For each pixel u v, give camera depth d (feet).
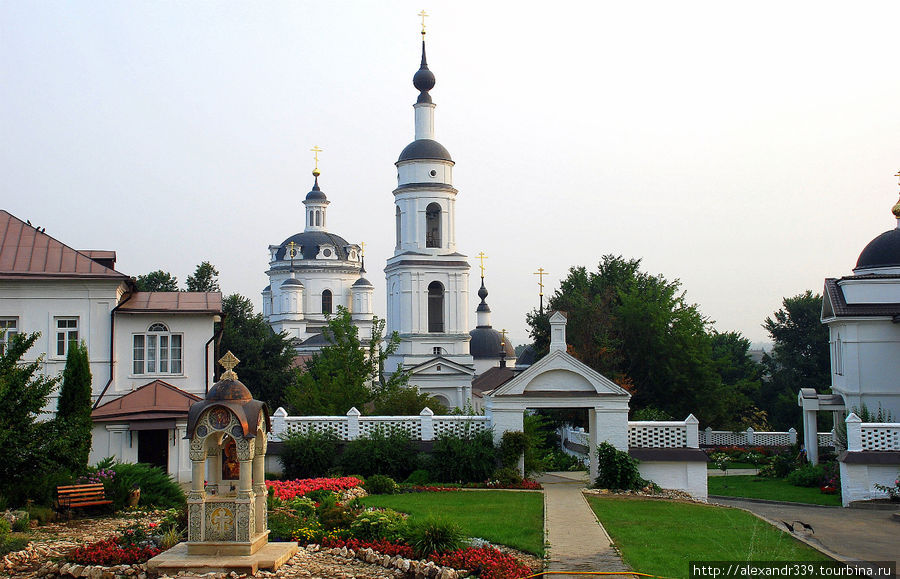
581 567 52.65
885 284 127.95
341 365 141.69
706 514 74.02
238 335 238.89
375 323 153.89
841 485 97.86
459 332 240.73
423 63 244.22
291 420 102.47
